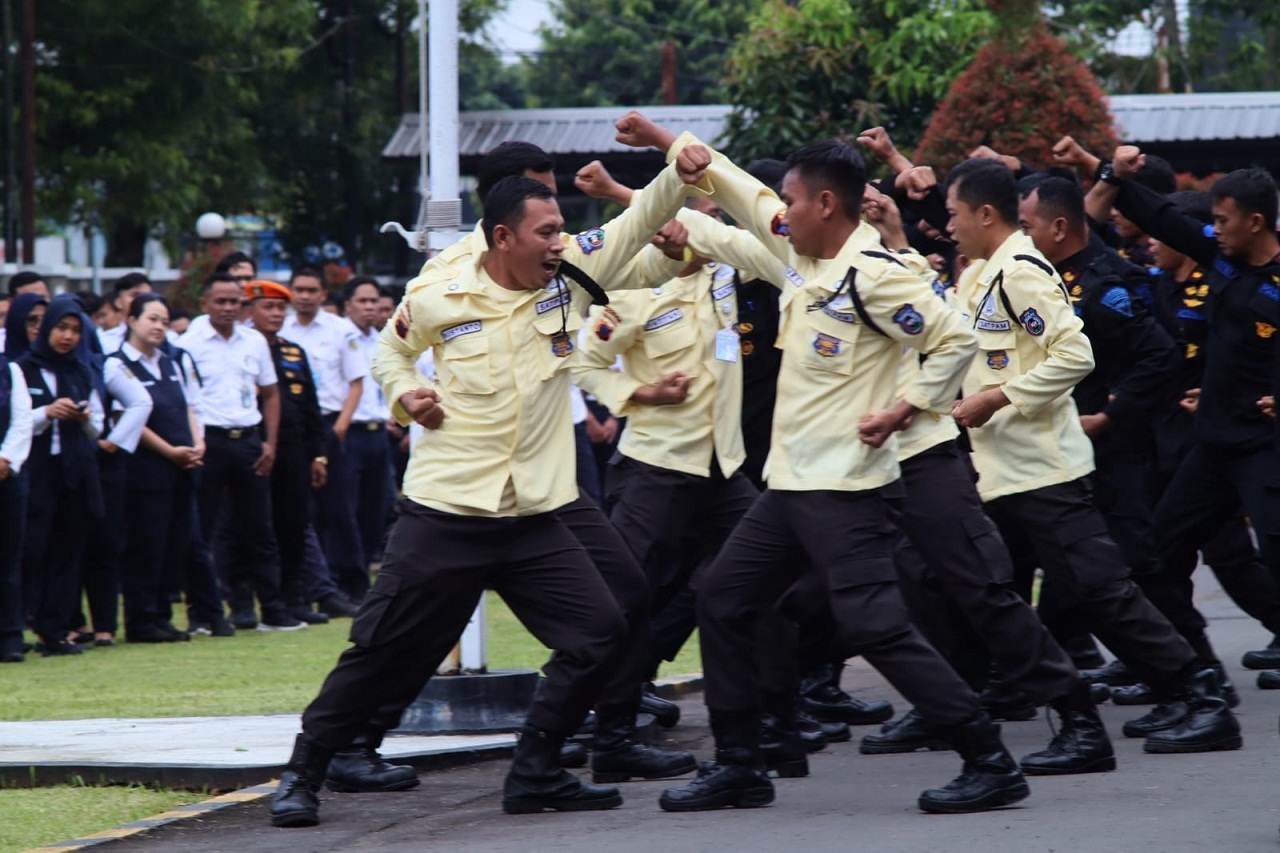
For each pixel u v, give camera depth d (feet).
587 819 30.32
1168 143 98.32
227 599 65.51
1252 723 38.45
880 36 90.38
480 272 30.48
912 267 34.37
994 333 34.96
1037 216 38.55
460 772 35.27
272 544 64.39
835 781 33.53
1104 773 32.83
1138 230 43.80
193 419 62.39
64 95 134.31
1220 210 36.94
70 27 136.56
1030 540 35.94
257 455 63.52
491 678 38.45
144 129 141.69
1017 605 32.83
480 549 30.27
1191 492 39.50
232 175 160.35
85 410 57.06
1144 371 38.45
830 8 88.63
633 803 31.78
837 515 29.40
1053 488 35.22
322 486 67.82
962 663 38.91
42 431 57.16
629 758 34.42
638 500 37.55
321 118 173.78
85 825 30.73
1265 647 52.44
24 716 42.96
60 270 101.55
